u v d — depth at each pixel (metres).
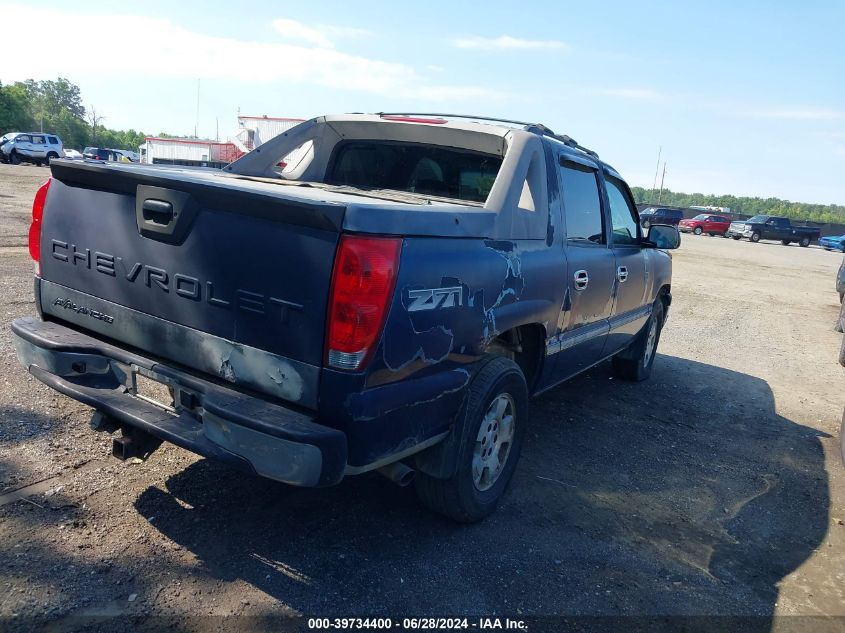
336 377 2.43
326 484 2.44
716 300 13.27
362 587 2.80
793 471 4.70
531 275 3.44
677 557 3.37
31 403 4.23
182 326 2.78
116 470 3.55
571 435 4.92
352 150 4.60
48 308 3.33
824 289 17.62
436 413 2.88
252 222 2.55
